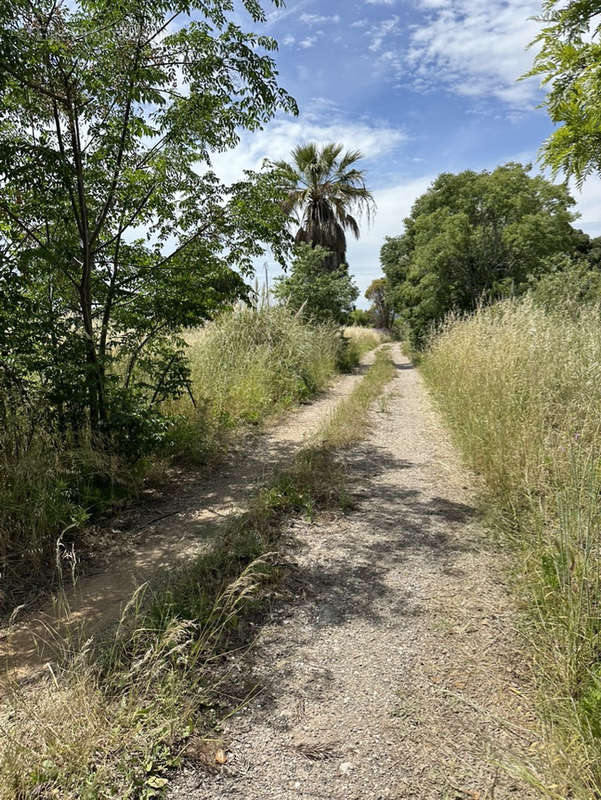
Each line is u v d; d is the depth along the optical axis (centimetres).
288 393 1059
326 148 2020
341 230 2141
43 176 439
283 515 443
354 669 254
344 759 203
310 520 434
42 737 204
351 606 309
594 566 280
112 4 459
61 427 500
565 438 429
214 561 350
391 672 252
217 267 611
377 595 320
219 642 273
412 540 398
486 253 1780
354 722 221
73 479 468
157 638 254
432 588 327
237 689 241
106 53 477
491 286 1770
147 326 576
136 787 188
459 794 186
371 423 838
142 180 539
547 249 1667
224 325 1137
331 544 391
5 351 459
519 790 187
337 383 1401
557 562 281
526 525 378
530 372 602
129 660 255
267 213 609
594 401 486
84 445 484
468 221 1791
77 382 485
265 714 226
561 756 191
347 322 1939
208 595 311
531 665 251
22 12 428
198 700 230
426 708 228
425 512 455
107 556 391
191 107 525
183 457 631
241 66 515
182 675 243
